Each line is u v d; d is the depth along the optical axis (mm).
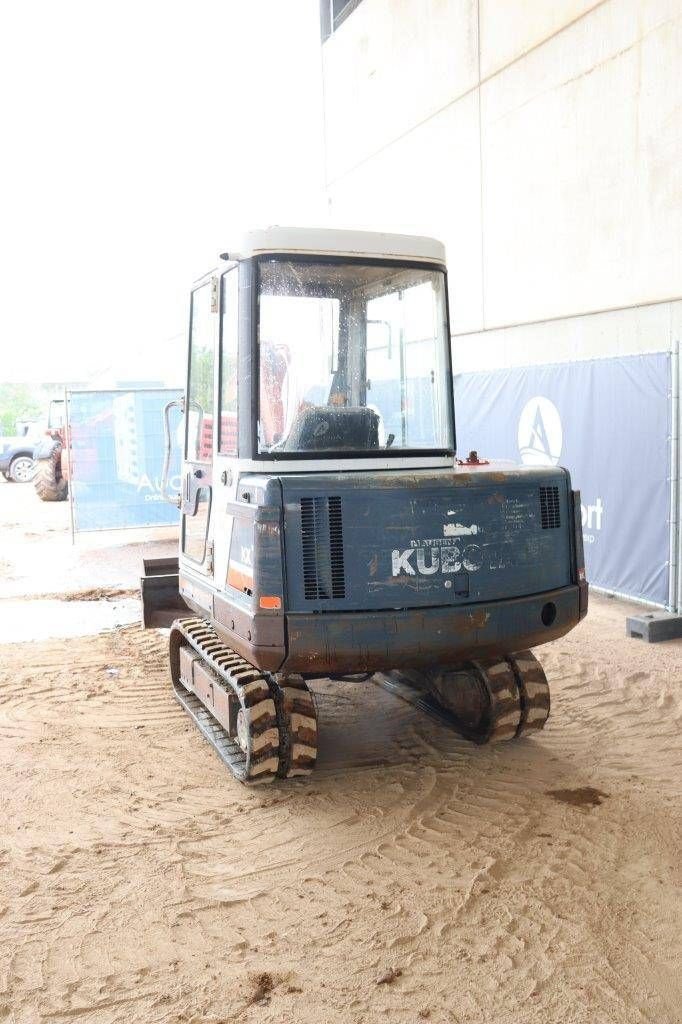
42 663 7746
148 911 3881
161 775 5355
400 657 4633
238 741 5211
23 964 3520
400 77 14781
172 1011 3230
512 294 12164
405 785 5133
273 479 4480
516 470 5043
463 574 4734
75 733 6082
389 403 5191
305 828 4637
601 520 9156
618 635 8016
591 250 10500
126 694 6898
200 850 4426
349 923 3756
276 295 4863
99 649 8172
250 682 5059
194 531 5746
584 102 10336
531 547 4953
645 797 4863
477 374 11258
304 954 3549
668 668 7070
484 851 4336
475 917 3770
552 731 5883
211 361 5324
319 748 5746
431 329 5281
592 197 10383
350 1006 3230
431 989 3314
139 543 14094
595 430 9109
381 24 15242
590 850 4309
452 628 4656
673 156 9141
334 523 4527
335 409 5027
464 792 5008
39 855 4398
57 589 10805
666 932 3629
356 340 5090
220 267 5023
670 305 9500
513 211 11953
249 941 3645
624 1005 3199
